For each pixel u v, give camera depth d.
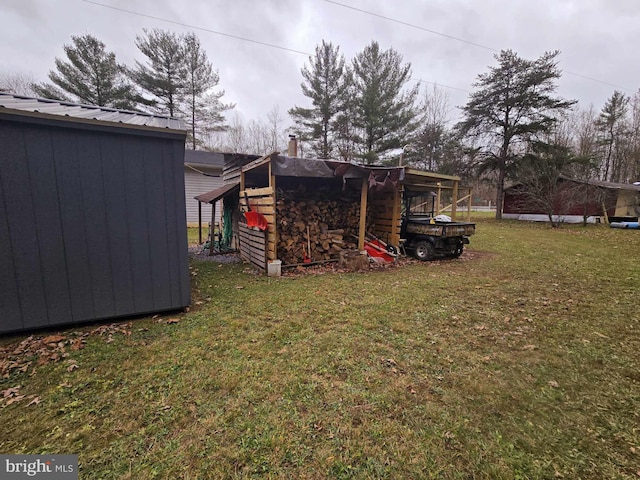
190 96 19.00
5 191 2.86
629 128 25.16
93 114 4.03
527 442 1.82
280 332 3.26
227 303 4.20
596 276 5.90
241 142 27.91
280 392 2.23
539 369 2.63
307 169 5.85
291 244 6.58
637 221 15.86
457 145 20.12
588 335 3.30
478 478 1.58
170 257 3.70
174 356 2.73
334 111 18.19
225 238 9.40
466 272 6.29
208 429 1.87
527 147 18.03
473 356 2.82
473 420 2.00
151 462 1.63
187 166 13.94
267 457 1.67
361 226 6.90
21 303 3.00
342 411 2.05
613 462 1.68
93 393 2.19
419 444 1.79
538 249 9.19
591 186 15.79
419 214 9.16
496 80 17.52
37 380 2.34
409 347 2.98
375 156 17.50
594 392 2.31
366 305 4.15
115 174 3.31
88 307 3.30
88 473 1.56
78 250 3.21
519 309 4.09
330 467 1.62
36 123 2.89
